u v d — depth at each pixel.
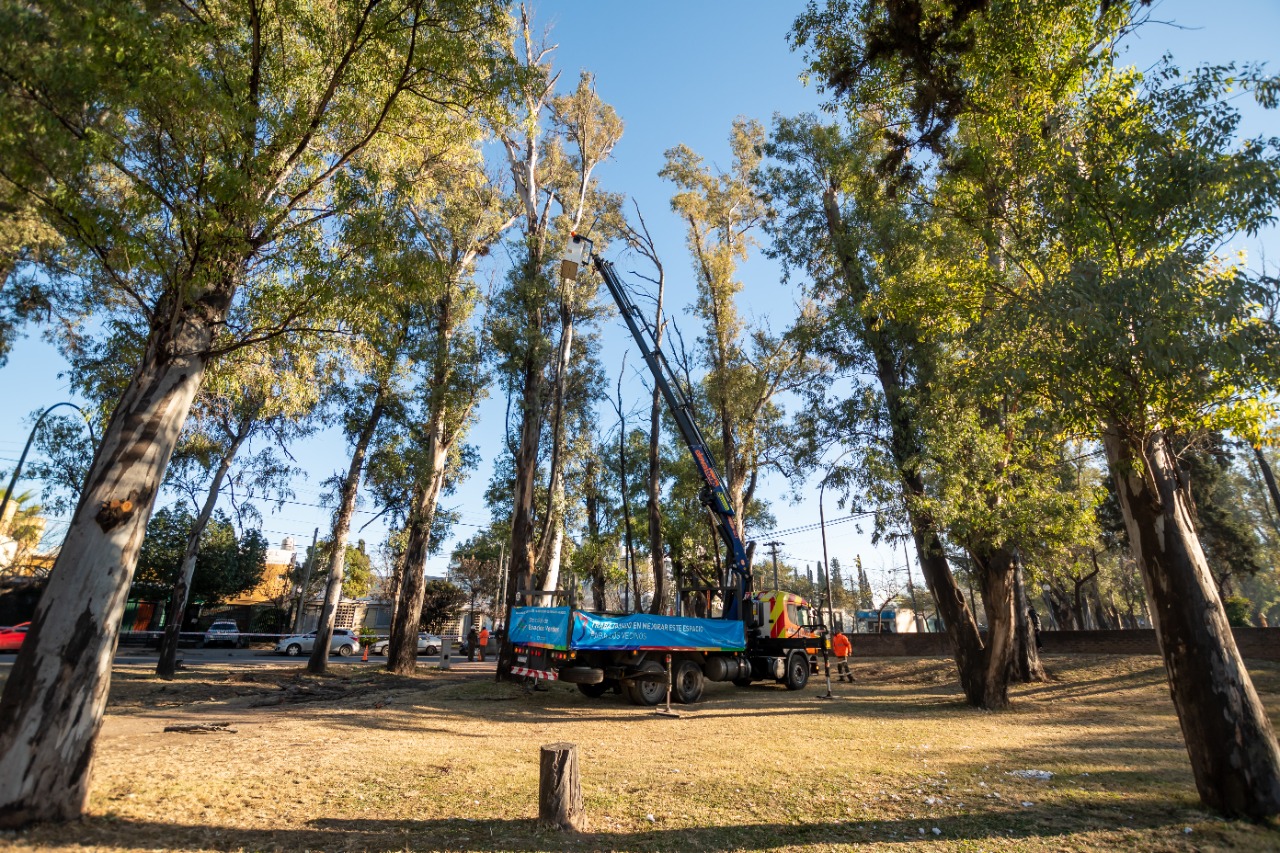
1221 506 37.22
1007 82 9.42
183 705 13.21
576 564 40.94
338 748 8.89
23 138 5.62
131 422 6.12
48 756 5.13
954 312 10.53
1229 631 6.44
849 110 13.16
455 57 8.37
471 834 5.45
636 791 6.92
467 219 22.20
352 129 9.33
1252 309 5.91
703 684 16.88
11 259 10.55
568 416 28.48
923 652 29.73
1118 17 8.71
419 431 24.19
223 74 7.14
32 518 31.83
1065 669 21.11
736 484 25.92
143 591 43.44
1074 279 6.46
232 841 5.07
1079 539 13.65
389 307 7.91
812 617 22.50
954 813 6.16
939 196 11.36
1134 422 6.72
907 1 10.80
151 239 6.16
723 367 26.08
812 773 7.78
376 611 58.56
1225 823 5.73
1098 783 7.27
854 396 16.86
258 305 7.24
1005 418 13.78
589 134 25.25
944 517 13.45
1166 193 6.49
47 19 5.76
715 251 27.08
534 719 13.03
